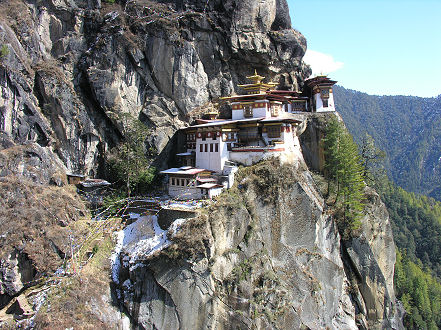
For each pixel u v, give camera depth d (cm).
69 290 3694
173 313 3744
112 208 4884
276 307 4094
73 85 5566
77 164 5378
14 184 4122
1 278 3647
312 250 4678
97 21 5738
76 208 4691
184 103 6038
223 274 3931
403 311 6650
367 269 5162
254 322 3881
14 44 4875
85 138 5459
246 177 4650
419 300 7106
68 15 5778
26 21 5253
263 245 4350
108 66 5544
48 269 3931
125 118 5497
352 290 5166
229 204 4134
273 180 4538
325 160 5709
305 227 4659
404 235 10188
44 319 3394
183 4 6525
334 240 5094
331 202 5312
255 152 5000
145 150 5725
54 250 4041
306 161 5884
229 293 3916
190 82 6056
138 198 5031
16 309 3588
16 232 3856
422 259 9625
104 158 5562
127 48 5631
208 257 3791
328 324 4619
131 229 4541
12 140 4581
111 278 4034
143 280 3866
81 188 5088
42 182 4584
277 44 6750
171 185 5166
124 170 5234
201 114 6156
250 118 5628
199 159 5403
